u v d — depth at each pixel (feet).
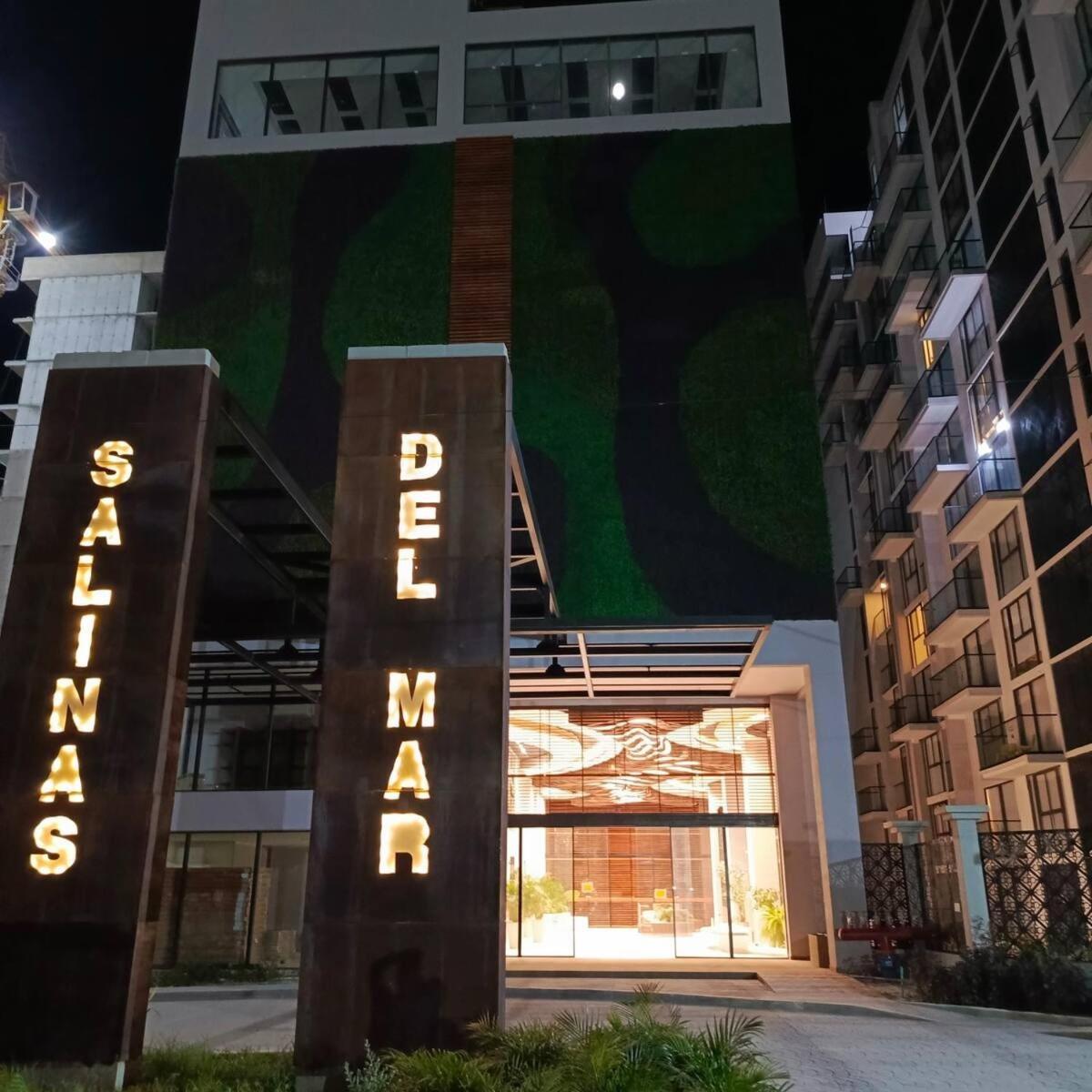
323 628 63.05
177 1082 33.55
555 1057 29.35
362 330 93.61
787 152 97.25
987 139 98.89
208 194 99.96
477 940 34.55
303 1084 33.22
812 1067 35.99
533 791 86.17
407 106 103.35
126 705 37.14
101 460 40.22
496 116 101.86
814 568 83.71
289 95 104.42
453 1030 33.60
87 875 35.32
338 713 37.47
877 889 73.87
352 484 40.60
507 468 40.75
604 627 64.44
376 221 97.45
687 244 94.73
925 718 118.62
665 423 89.10
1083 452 79.77
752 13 103.60
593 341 91.91
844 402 145.28
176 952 78.23
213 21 107.45
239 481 88.94
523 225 96.22
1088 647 78.79
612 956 81.92
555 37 104.06
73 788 36.14
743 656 78.69
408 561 39.22
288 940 78.74
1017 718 90.43
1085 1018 47.75
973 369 103.19
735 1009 55.01
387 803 36.29
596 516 86.69
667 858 84.07
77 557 39.01
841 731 77.77
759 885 83.05
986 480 94.02
